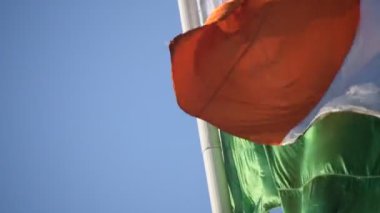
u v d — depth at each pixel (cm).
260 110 535
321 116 525
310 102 529
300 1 535
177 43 527
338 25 530
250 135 534
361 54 523
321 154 526
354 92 520
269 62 535
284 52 534
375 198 510
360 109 516
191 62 532
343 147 521
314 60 532
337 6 531
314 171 527
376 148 517
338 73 526
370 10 524
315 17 533
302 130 528
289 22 534
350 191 514
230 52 535
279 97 534
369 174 514
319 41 532
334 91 525
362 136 520
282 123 532
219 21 529
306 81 531
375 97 514
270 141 532
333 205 514
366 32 523
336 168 520
